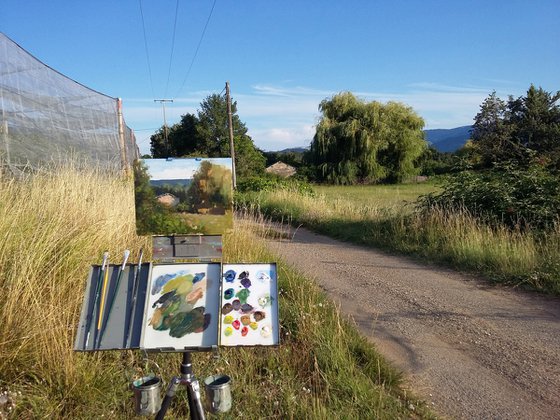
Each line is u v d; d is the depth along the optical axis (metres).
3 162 6.69
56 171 6.85
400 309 6.56
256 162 42.72
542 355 5.06
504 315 6.30
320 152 46.34
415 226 11.12
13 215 4.88
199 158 3.43
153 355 4.14
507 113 43.31
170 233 3.39
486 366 4.82
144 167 3.40
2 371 3.55
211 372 3.97
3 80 7.13
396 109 46.56
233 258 6.97
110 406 3.49
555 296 7.03
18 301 3.94
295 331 4.93
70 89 10.09
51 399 3.44
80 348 2.67
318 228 14.46
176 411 3.59
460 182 11.68
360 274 8.60
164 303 2.79
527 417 3.92
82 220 5.59
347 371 4.16
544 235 9.04
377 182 47.03
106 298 2.79
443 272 8.70
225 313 2.89
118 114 13.57
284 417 3.56
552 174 10.77
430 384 4.44
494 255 8.62
